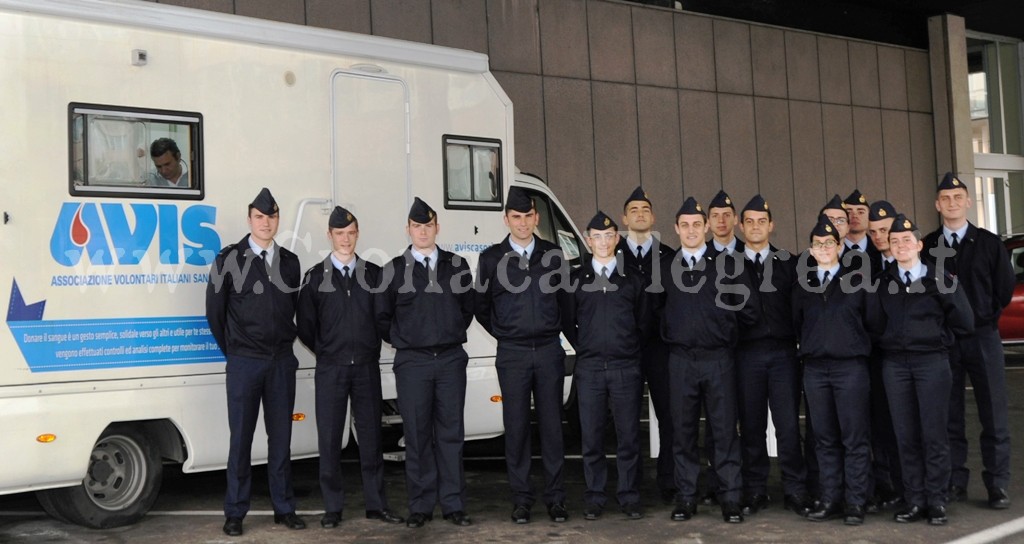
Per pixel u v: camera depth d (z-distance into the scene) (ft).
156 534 19.54
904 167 65.21
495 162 24.73
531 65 47.75
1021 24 70.69
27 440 17.92
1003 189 73.67
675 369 20.24
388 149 22.81
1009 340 43.39
